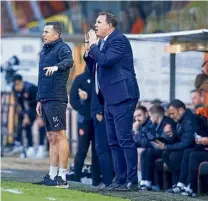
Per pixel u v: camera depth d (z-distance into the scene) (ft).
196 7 107.96
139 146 107.24
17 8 167.32
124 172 89.10
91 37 86.48
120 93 86.17
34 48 154.20
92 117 103.86
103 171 103.04
